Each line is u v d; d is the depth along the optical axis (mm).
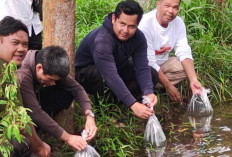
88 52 3820
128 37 3652
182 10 4938
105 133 3748
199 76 4574
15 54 3014
